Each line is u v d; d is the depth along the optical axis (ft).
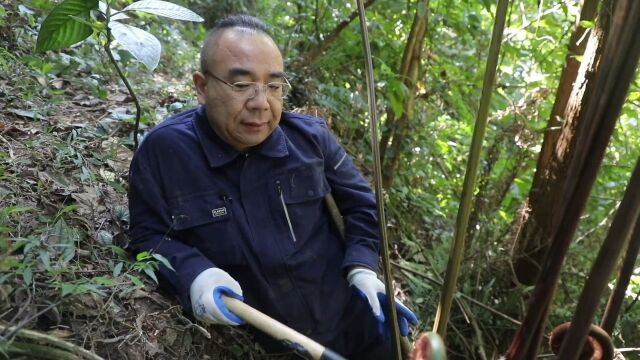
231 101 4.77
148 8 5.46
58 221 4.85
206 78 4.89
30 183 5.41
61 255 4.58
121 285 4.71
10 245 4.28
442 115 10.66
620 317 7.73
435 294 7.47
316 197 5.39
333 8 10.25
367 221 5.66
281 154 5.20
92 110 7.54
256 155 5.16
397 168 9.50
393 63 9.85
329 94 9.50
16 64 7.52
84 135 6.66
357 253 5.43
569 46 7.24
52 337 3.80
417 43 9.23
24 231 4.71
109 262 4.95
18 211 4.78
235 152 5.09
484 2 8.54
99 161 6.27
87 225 5.24
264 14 15.01
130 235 5.22
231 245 4.98
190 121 5.32
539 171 7.40
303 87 9.39
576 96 6.51
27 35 8.41
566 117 6.75
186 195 5.02
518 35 9.73
